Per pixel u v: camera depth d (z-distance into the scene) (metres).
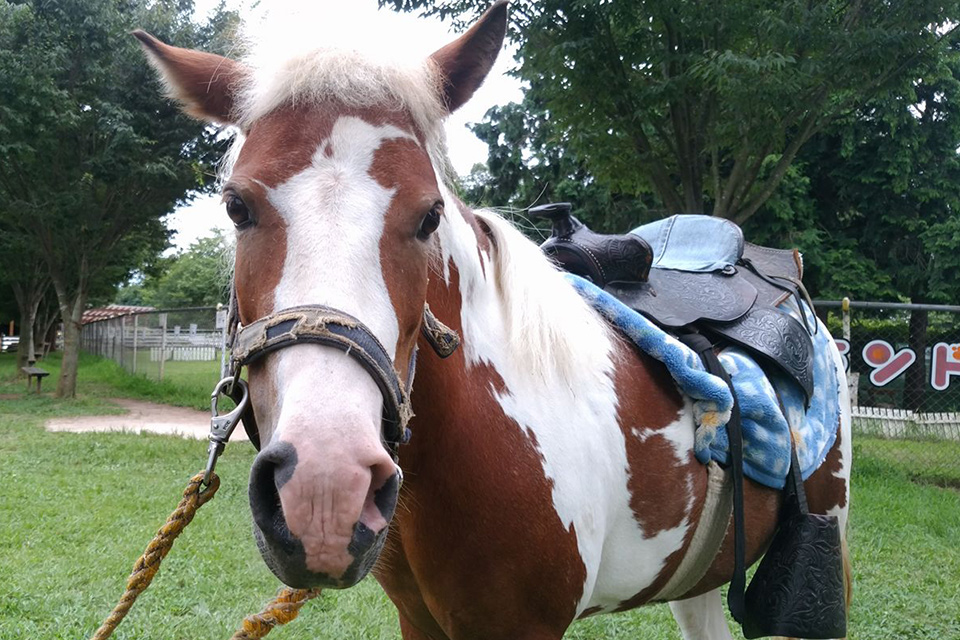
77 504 5.34
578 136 7.13
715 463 1.89
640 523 1.75
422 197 1.26
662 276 2.22
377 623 3.35
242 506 5.38
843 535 2.42
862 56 6.23
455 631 1.58
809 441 2.13
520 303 1.67
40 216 12.00
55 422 10.18
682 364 1.82
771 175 7.18
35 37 11.07
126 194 12.41
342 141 1.25
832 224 13.18
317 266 1.16
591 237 2.09
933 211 12.71
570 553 1.58
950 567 4.46
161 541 1.39
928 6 6.16
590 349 1.73
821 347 2.46
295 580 1.06
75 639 3.10
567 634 3.38
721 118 6.78
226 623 3.31
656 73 6.89
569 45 6.34
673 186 7.36
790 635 1.94
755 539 2.04
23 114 10.88
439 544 1.51
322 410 1.06
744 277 2.48
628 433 1.73
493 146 11.24
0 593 3.59
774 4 6.37
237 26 1.69
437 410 1.47
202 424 10.44
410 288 1.25
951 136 12.58
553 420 1.62
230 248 1.57
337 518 1.02
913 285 12.86
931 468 7.37
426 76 1.39
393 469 1.09
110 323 22.70
